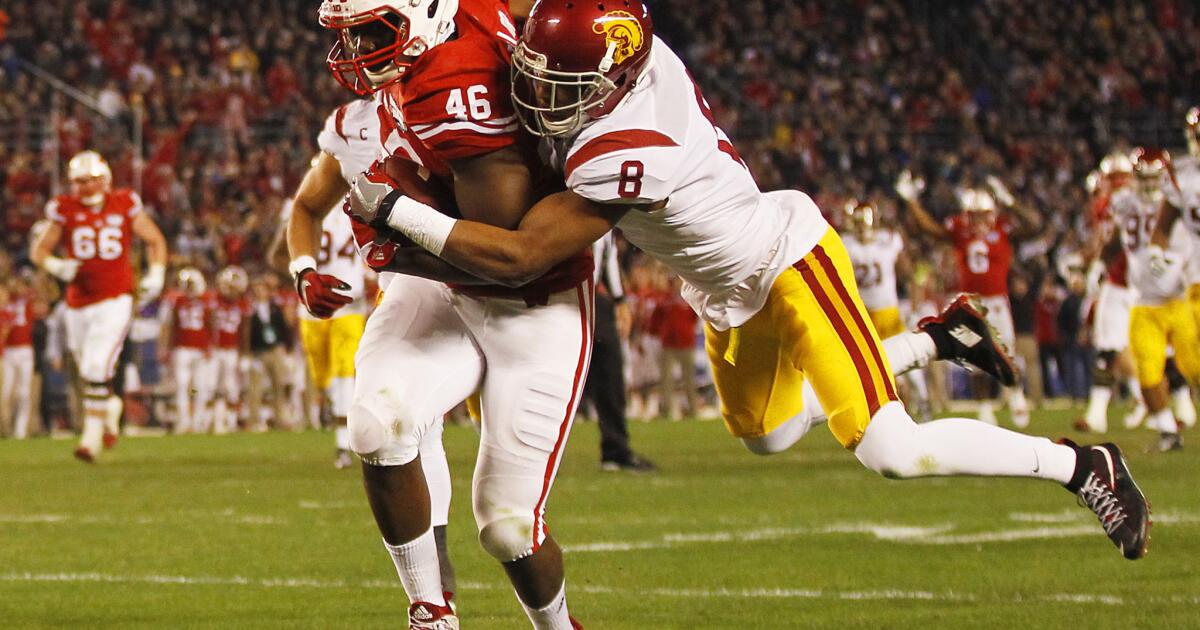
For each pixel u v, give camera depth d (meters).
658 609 17.36
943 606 17.22
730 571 20.16
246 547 23.42
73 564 21.67
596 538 23.78
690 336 68.00
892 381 16.89
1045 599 17.53
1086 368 78.12
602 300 36.31
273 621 16.97
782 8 110.75
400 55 13.68
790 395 18.14
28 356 62.84
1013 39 112.25
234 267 68.38
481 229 13.45
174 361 65.25
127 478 37.19
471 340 14.61
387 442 14.12
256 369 66.12
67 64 89.81
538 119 13.56
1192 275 40.78
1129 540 16.81
